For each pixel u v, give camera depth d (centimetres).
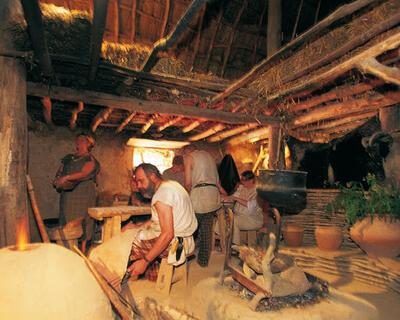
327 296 282
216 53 693
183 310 287
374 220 388
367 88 388
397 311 304
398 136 421
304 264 445
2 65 308
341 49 301
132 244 320
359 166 502
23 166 315
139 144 706
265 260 267
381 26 260
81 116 593
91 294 189
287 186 290
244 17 667
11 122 308
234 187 726
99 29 233
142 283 361
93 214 409
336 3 693
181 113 470
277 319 238
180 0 612
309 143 588
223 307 264
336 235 440
